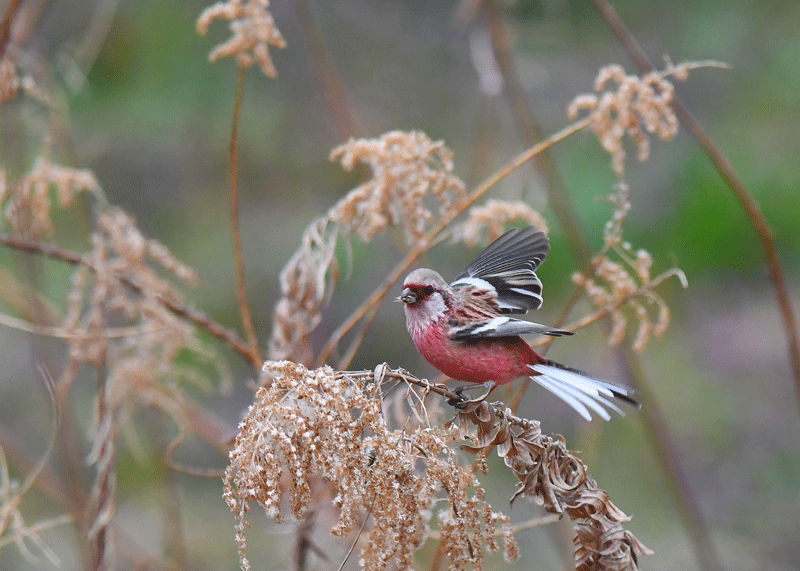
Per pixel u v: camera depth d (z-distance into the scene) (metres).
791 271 15.79
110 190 15.17
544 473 5.34
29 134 9.02
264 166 15.90
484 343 6.77
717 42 17.22
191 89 15.77
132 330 7.76
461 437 5.06
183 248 15.27
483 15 11.16
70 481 8.17
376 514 4.72
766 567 13.22
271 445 4.57
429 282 6.94
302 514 4.58
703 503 14.05
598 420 11.00
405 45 17.22
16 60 8.55
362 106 16.61
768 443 14.66
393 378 5.02
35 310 7.84
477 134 11.22
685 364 15.45
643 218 15.90
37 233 8.21
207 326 7.79
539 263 7.43
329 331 14.57
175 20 15.84
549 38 13.37
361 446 4.64
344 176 15.96
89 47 10.17
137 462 12.32
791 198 15.79
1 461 7.13
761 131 16.58
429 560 8.99
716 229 15.79
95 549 6.87
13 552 11.12
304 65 16.16
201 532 12.19
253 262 15.25
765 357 15.23
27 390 13.44
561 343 14.02
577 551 5.41
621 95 7.36
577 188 14.91
